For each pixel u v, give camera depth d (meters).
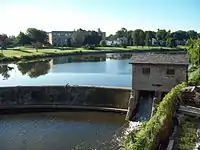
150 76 45.16
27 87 51.47
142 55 47.91
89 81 78.75
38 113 49.22
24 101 51.50
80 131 39.19
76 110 50.53
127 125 41.28
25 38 199.38
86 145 33.97
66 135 37.69
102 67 110.38
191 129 28.95
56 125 42.19
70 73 94.38
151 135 23.20
